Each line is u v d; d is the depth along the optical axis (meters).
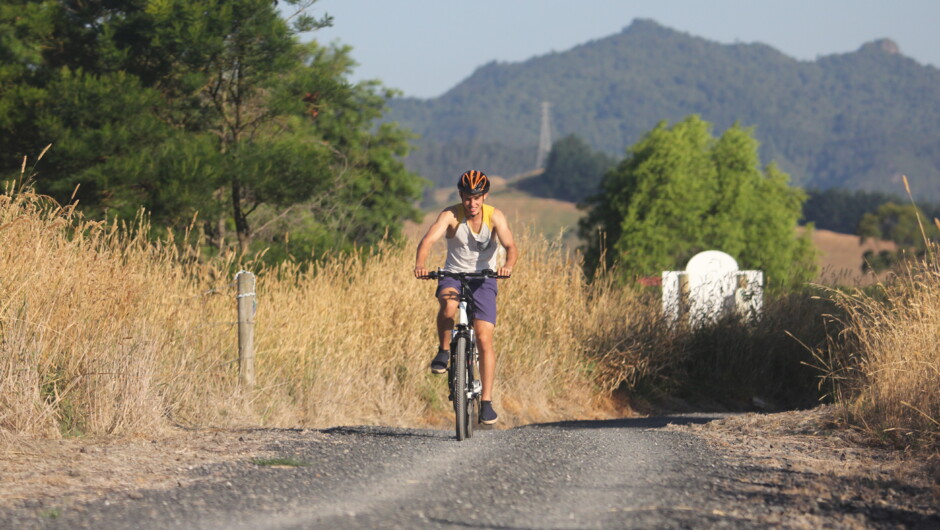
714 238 90.06
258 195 29.81
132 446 10.35
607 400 22.22
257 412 15.21
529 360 21.28
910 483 8.62
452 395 12.01
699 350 24.39
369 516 7.09
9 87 27.59
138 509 7.22
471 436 11.99
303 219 38.91
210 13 28.95
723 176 92.06
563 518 7.07
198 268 17.97
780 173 97.31
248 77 31.89
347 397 17.17
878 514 7.27
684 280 26.86
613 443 11.48
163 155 26.91
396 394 18.42
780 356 25.17
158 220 26.59
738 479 8.69
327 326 18.22
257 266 26.00
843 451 10.79
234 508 7.32
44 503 7.33
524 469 9.21
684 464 9.68
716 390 24.25
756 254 91.75
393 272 20.47
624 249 88.00
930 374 11.65
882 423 11.71
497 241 11.69
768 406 23.83
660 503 7.58
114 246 15.16
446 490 8.10
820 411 13.88
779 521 6.95
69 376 11.93
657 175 88.69
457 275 11.40
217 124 33.47
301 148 30.64
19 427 10.94
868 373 12.50
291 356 16.94
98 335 12.41
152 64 30.81
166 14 28.27
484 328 11.80
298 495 7.84
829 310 24.05
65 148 25.03
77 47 30.45
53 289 12.27
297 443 10.82
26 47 29.97
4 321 11.73
